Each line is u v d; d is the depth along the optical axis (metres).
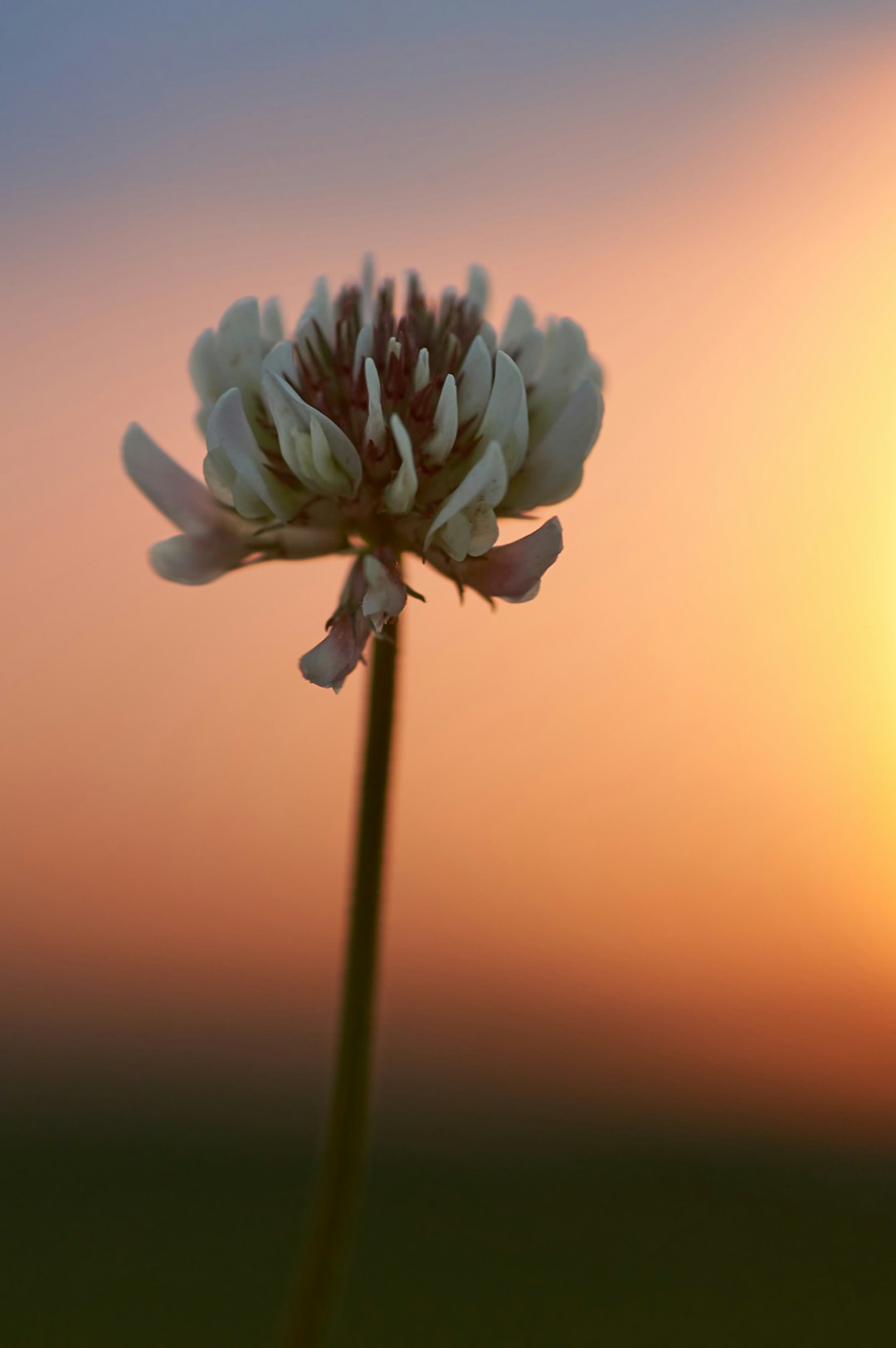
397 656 0.10
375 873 0.10
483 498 0.10
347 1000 0.10
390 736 0.10
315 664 0.10
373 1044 0.10
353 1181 0.10
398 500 0.10
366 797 0.10
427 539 0.10
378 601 0.10
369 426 0.10
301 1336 0.10
